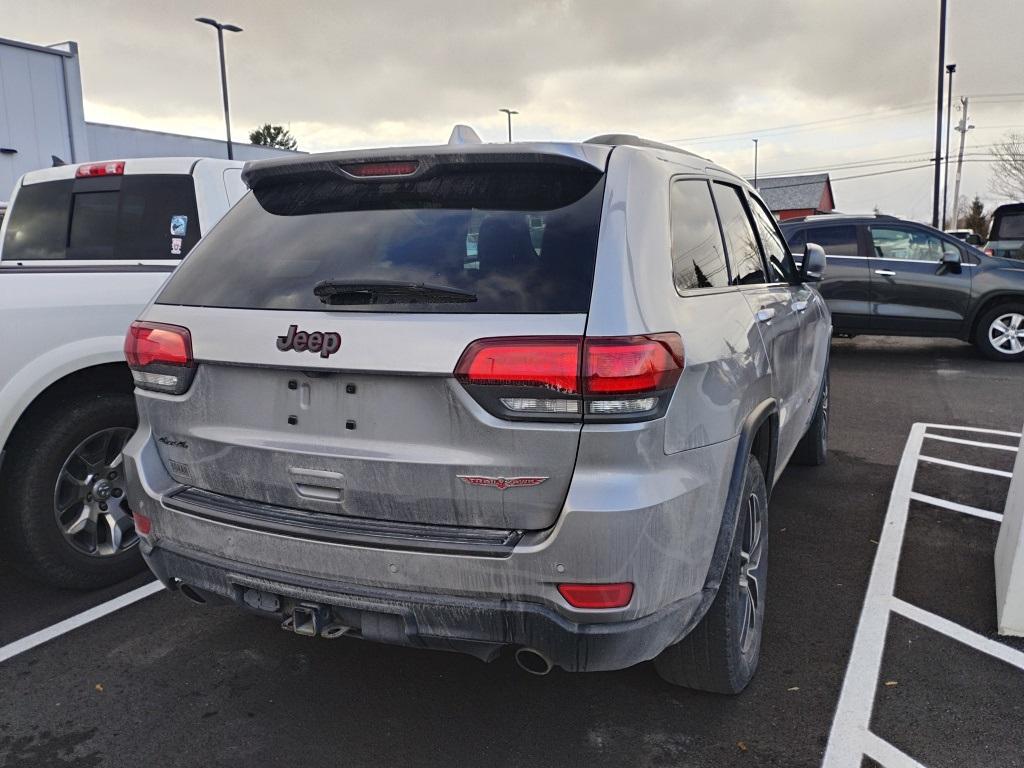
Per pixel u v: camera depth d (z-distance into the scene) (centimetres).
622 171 246
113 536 381
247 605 249
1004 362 1048
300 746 267
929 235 1070
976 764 252
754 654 297
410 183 257
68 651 328
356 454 229
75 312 354
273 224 274
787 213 5803
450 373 214
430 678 306
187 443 261
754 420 278
